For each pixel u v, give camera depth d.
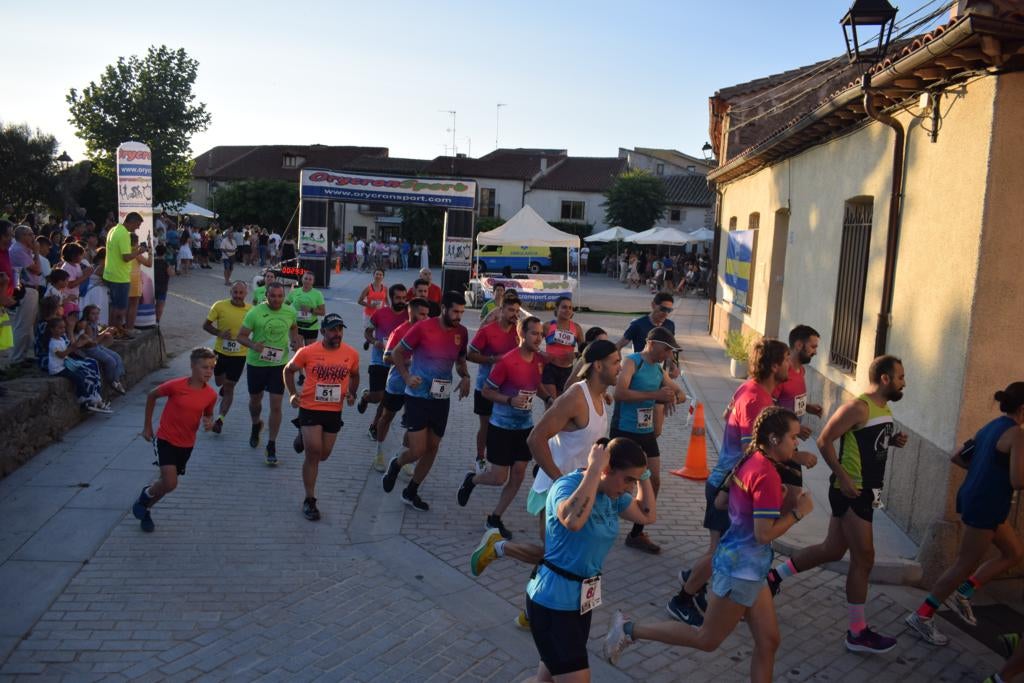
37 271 10.02
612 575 6.02
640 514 3.87
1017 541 5.31
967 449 5.30
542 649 3.78
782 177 12.25
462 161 54.47
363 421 10.14
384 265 42.22
